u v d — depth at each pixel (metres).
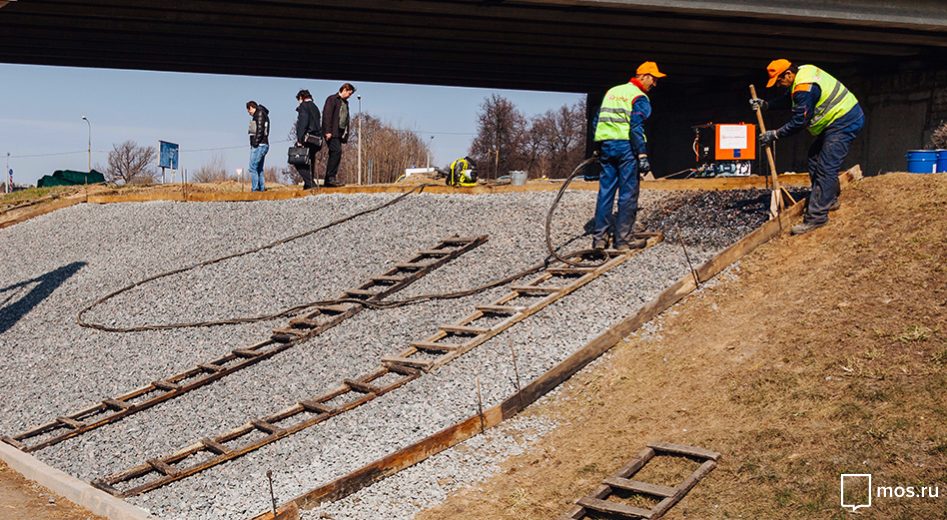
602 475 7.03
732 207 11.90
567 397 8.43
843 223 10.01
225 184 27.83
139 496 8.12
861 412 6.80
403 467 7.67
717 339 8.61
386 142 61.44
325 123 18.62
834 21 21.22
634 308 9.55
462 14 20.56
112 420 10.12
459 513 6.96
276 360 10.77
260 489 7.78
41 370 12.36
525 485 7.17
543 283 10.87
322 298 12.41
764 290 9.27
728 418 7.32
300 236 15.22
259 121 19.25
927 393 6.76
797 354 7.87
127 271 15.89
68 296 15.38
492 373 8.92
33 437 10.25
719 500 6.38
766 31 22.66
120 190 24.86
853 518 5.82
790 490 6.25
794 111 9.88
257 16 21.06
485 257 12.38
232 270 14.42
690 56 26.92
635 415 7.80
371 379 9.50
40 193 28.09
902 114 27.42
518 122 70.81
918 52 26.09
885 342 7.59
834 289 8.73
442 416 8.34
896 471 6.11
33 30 22.42
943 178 10.27
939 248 8.77
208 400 10.09
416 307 11.22
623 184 10.94
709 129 17.77
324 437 8.50
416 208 15.49
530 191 15.24
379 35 23.47
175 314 13.22
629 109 10.78
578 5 19.58
